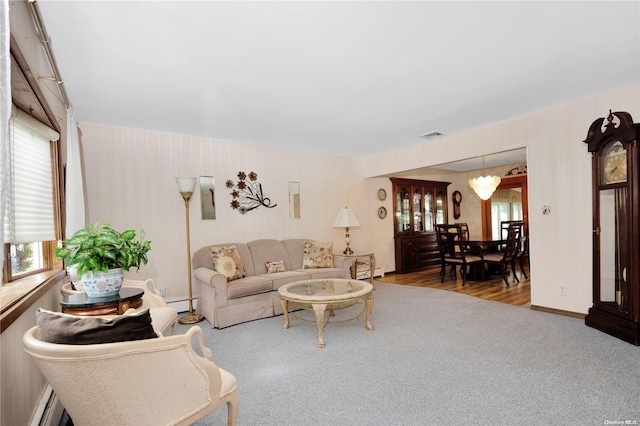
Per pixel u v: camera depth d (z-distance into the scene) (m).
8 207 1.75
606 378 2.21
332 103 3.32
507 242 5.40
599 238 3.15
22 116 2.04
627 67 2.69
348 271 4.70
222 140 4.66
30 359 1.63
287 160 5.32
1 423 1.26
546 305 3.77
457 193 8.23
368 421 1.82
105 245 2.14
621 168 2.95
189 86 2.82
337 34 2.09
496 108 3.61
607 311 3.05
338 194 5.97
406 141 4.96
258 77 2.69
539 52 2.41
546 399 1.98
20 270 2.27
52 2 1.70
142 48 2.19
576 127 3.46
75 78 2.61
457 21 2.00
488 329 3.24
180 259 4.25
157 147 4.14
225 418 1.89
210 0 1.73
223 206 4.62
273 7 1.80
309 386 2.22
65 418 1.96
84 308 1.93
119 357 1.16
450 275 6.41
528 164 3.86
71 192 2.59
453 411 1.89
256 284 3.81
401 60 2.46
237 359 2.69
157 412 1.28
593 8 1.90
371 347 2.87
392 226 6.86
